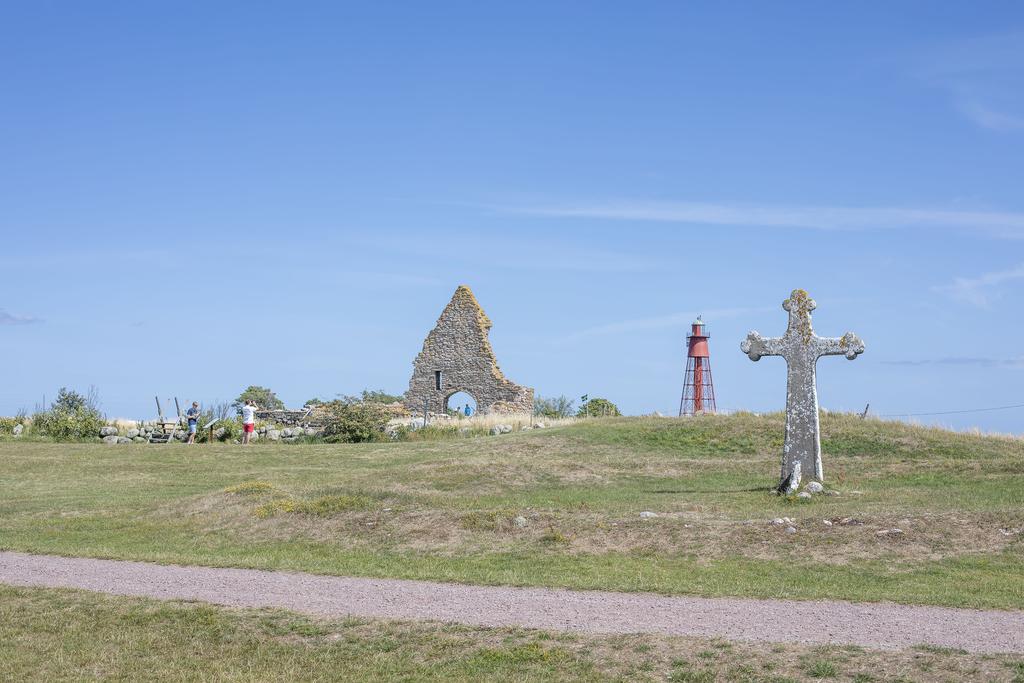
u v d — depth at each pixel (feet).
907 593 46.34
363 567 55.36
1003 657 35.55
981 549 53.26
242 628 43.68
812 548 54.75
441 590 49.39
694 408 242.78
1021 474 81.82
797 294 78.79
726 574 51.55
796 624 41.27
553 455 101.76
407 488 82.28
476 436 131.23
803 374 77.82
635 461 97.45
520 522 62.03
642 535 58.49
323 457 111.75
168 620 45.24
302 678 38.63
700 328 246.06
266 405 192.75
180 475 99.35
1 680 39.14
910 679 34.27
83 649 42.27
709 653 37.60
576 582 50.21
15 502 81.92
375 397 166.61
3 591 50.24
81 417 138.31
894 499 70.03
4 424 137.39
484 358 181.37
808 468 77.10
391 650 40.57
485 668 38.11
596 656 38.32
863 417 108.99
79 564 57.16
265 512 68.64
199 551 61.72
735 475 89.61
